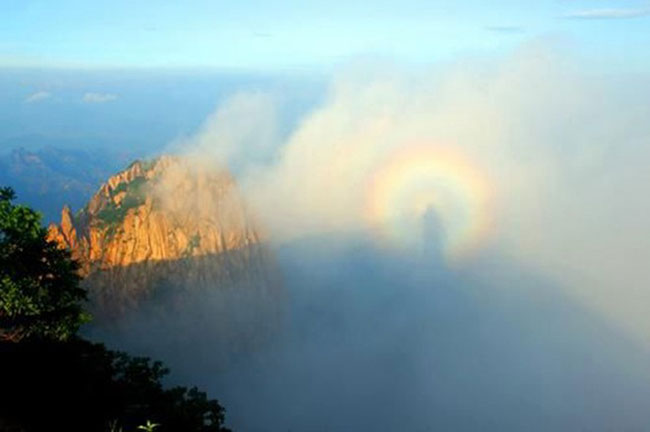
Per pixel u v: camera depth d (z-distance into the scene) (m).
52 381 40.78
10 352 42.25
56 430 36.25
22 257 45.19
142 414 39.22
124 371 44.84
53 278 46.69
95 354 45.34
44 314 44.75
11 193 48.09
